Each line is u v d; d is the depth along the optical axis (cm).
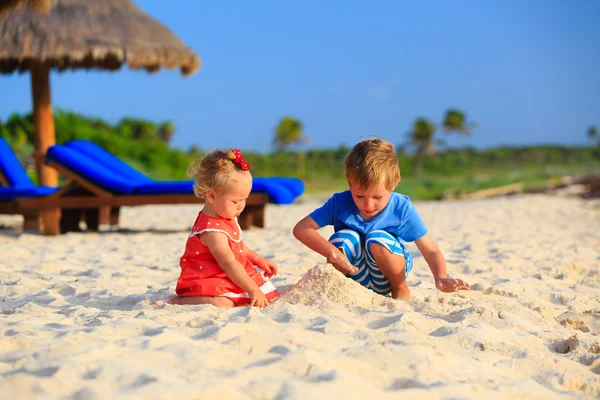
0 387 163
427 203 1534
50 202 701
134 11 971
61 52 869
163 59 931
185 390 163
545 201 1435
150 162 2167
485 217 988
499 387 189
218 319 247
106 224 844
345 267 293
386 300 282
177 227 837
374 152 280
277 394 167
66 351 196
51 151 701
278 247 539
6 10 744
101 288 353
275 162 3566
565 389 201
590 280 431
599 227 847
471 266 450
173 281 376
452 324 251
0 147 837
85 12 925
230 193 283
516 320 272
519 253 534
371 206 285
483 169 4981
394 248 289
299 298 280
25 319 263
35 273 410
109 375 174
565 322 298
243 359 194
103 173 704
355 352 205
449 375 195
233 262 281
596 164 5612
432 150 4984
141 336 215
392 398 171
